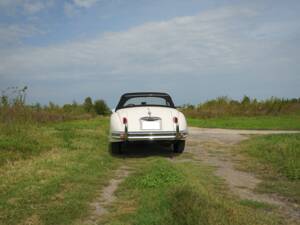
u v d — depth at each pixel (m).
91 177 6.00
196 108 28.92
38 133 10.19
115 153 8.75
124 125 8.08
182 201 3.96
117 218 4.05
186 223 3.57
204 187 5.10
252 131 15.54
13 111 12.29
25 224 3.84
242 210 4.09
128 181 5.71
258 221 3.80
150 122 8.16
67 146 9.24
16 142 8.41
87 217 4.11
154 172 5.76
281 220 4.06
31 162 7.08
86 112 32.19
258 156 8.27
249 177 6.30
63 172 6.20
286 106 29.16
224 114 27.92
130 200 4.73
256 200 4.82
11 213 4.14
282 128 16.83
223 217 3.66
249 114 28.19
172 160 8.11
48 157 7.62
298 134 11.14
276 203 4.73
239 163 7.70
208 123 20.52
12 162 7.11
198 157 8.52
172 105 9.38
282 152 8.16
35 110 17.33
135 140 8.12
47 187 5.19
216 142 11.35
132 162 7.77
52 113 21.97
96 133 12.20
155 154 8.93
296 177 6.06
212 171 6.78
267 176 6.37
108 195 5.03
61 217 4.05
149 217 3.83
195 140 11.94
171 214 3.76
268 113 28.53
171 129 8.21
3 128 9.85
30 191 4.98
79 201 4.64
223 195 5.00
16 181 5.55
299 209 4.48
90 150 8.97
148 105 9.15
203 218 3.59
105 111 37.66
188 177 5.59
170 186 4.89
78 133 11.61
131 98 9.27
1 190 5.07
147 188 5.16
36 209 4.30
